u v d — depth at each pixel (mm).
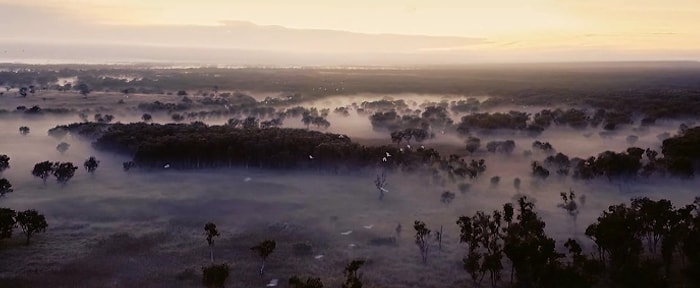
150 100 171000
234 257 45281
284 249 47125
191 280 40531
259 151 78812
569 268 38562
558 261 41469
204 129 96000
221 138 82062
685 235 43500
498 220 48781
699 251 41719
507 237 44438
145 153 76500
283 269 42844
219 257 45188
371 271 42594
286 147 80250
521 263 40000
